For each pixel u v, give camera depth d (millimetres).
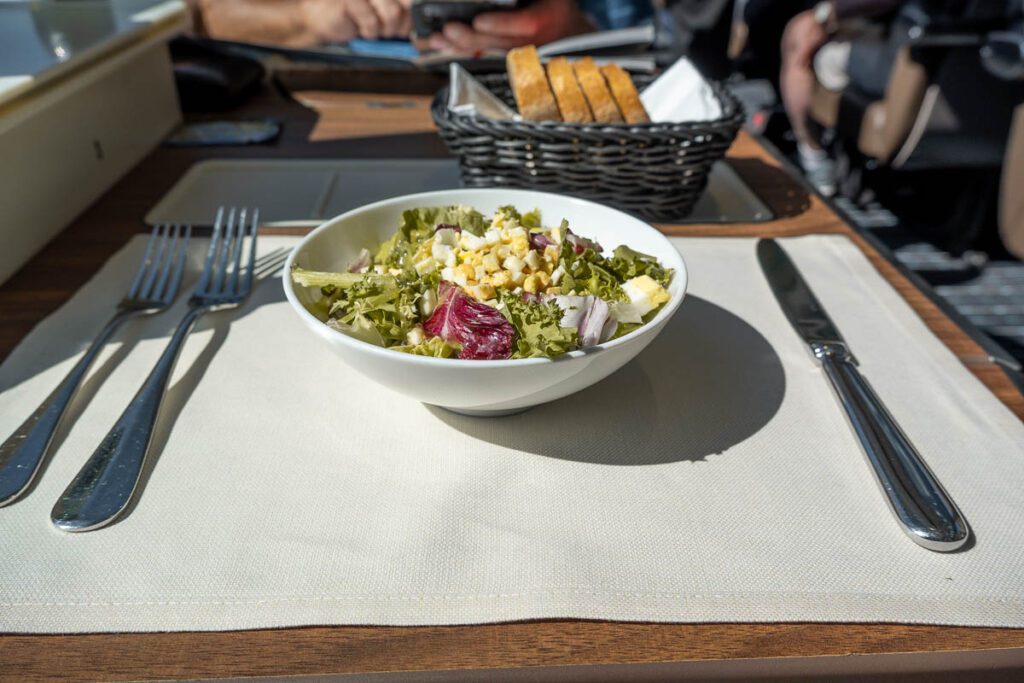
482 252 595
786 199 1096
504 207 706
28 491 507
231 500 509
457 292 538
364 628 426
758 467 555
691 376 665
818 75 2668
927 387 648
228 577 448
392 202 712
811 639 427
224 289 785
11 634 415
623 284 608
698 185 978
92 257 871
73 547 464
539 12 1866
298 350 692
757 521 504
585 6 2211
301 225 965
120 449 534
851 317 763
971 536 491
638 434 587
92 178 1021
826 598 446
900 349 706
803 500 524
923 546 482
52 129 912
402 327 547
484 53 1742
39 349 668
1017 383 671
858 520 507
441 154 1241
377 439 576
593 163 905
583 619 434
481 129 887
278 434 578
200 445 561
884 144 2225
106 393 616
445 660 409
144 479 523
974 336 747
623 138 865
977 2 2045
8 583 437
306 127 1368
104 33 1056
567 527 494
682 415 611
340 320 549
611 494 525
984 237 2547
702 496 525
